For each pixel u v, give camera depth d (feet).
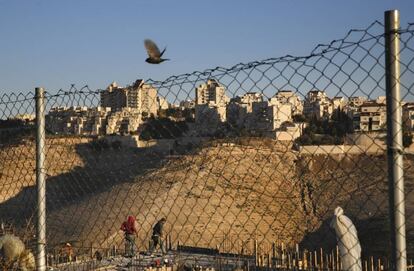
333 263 32.12
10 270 22.13
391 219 11.84
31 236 22.76
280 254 34.58
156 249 49.90
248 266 35.06
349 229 17.85
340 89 12.50
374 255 61.67
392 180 11.78
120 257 36.68
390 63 11.61
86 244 31.63
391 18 11.57
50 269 23.77
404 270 11.71
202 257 38.22
